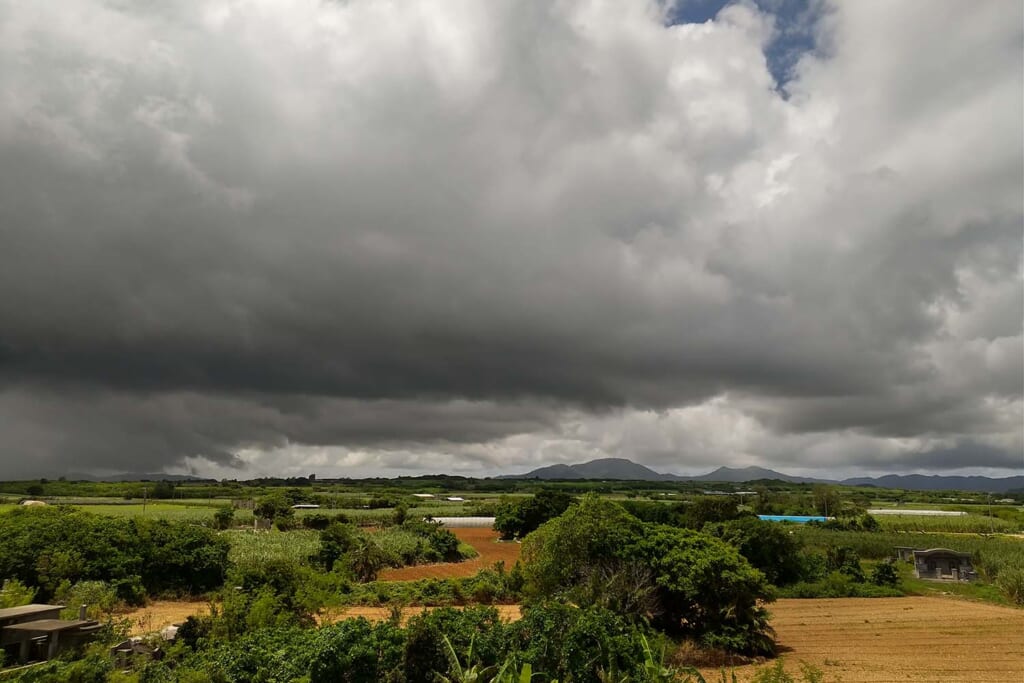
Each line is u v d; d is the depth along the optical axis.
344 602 31.58
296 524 74.75
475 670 14.17
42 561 29.88
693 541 26.47
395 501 121.50
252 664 14.64
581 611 17.70
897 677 21.41
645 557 25.52
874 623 33.31
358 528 76.19
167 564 34.94
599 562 25.22
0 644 16.64
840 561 54.28
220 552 37.34
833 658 24.59
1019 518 104.69
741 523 51.16
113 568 32.34
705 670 22.47
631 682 15.17
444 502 138.25
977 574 52.44
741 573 25.11
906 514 121.12
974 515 116.44
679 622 26.00
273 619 19.56
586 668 15.39
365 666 14.98
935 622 33.69
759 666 23.14
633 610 23.66
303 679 13.83
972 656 24.94
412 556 56.53
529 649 15.38
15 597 20.91
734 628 25.03
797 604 41.00
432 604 34.47
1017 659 24.41
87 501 105.56
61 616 19.72
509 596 36.12
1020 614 36.62
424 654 15.21
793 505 135.88
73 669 13.22
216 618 19.02
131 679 13.24
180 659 16.14
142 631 22.09
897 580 48.91
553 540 25.86
